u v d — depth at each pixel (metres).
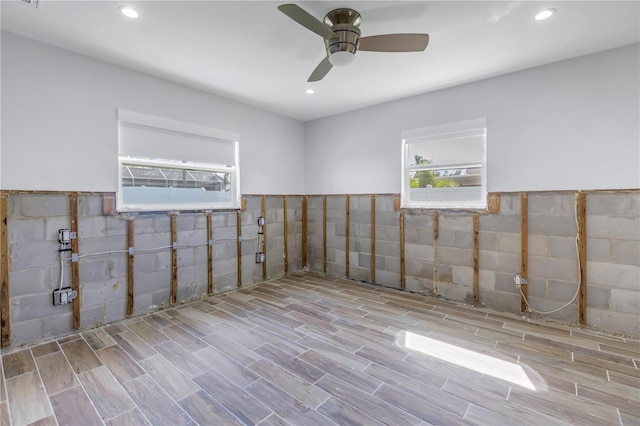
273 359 2.49
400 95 4.14
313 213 5.39
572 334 2.93
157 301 3.56
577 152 3.08
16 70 2.61
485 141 3.63
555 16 2.36
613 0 2.16
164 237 3.62
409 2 2.18
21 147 2.64
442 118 3.92
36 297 2.72
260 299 3.96
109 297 3.18
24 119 2.66
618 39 2.72
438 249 4.00
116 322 3.21
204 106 3.98
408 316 3.39
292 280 4.84
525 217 3.36
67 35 2.62
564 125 3.14
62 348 2.65
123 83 3.24
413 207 4.26
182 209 3.79
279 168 5.04
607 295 2.95
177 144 3.74
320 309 3.60
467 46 2.82
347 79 3.59
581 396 2.02
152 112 3.47
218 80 3.61
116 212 3.21
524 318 3.32
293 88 3.88
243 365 2.40
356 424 1.78
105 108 3.12
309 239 5.45
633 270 2.83
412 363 2.43
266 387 2.12
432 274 4.06
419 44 2.34
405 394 2.05
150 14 2.32
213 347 2.68
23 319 2.66
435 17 2.36
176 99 3.69
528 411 1.89
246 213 4.54
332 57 2.33
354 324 3.17
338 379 2.22
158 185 3.65
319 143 5.29
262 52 2.93
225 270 4.28
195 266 3.93
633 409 1.90
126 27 2.50
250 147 4.57
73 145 2.92
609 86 2.92
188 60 3.09
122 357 2.51
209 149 4.08
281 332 2.98
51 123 2.80
